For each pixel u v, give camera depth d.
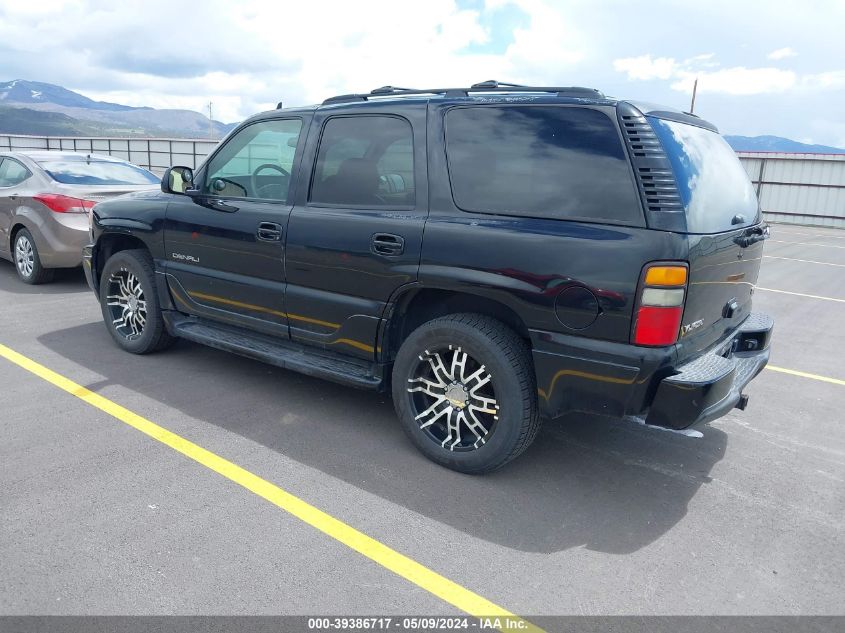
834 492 3.31
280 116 3.98
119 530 2.70
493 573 2.53
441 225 3.20
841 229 24.56
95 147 32.09
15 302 6.64
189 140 30.23
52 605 2.25
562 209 2.92
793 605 2.41
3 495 2.94
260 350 4.08
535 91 3.20
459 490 3.17
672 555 2.70
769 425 4.20
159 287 4.70
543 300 2.91
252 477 3.20
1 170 7.86
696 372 2.82
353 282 3.54
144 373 4.64
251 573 2.46
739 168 3.59
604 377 2.84
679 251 2.67
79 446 3.46
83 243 7.06
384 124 3.51
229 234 4.10
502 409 3.12
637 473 3.43
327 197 3.69
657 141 2.80
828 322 7.38
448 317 3.27
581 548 2.72
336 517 2.88
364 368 3.73
